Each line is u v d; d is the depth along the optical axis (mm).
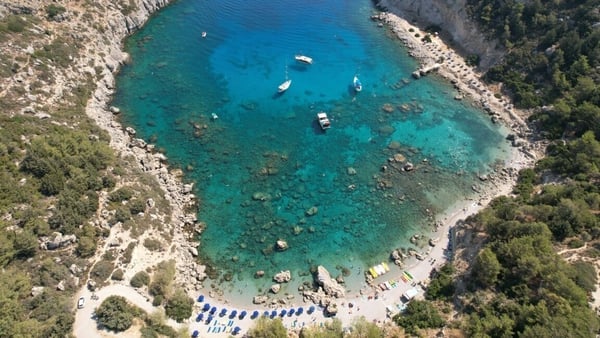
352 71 122562
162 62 123000
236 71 121562
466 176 93062
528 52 112250
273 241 81062
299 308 70312
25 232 64188
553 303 55938
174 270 72688
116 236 71562
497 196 88000
